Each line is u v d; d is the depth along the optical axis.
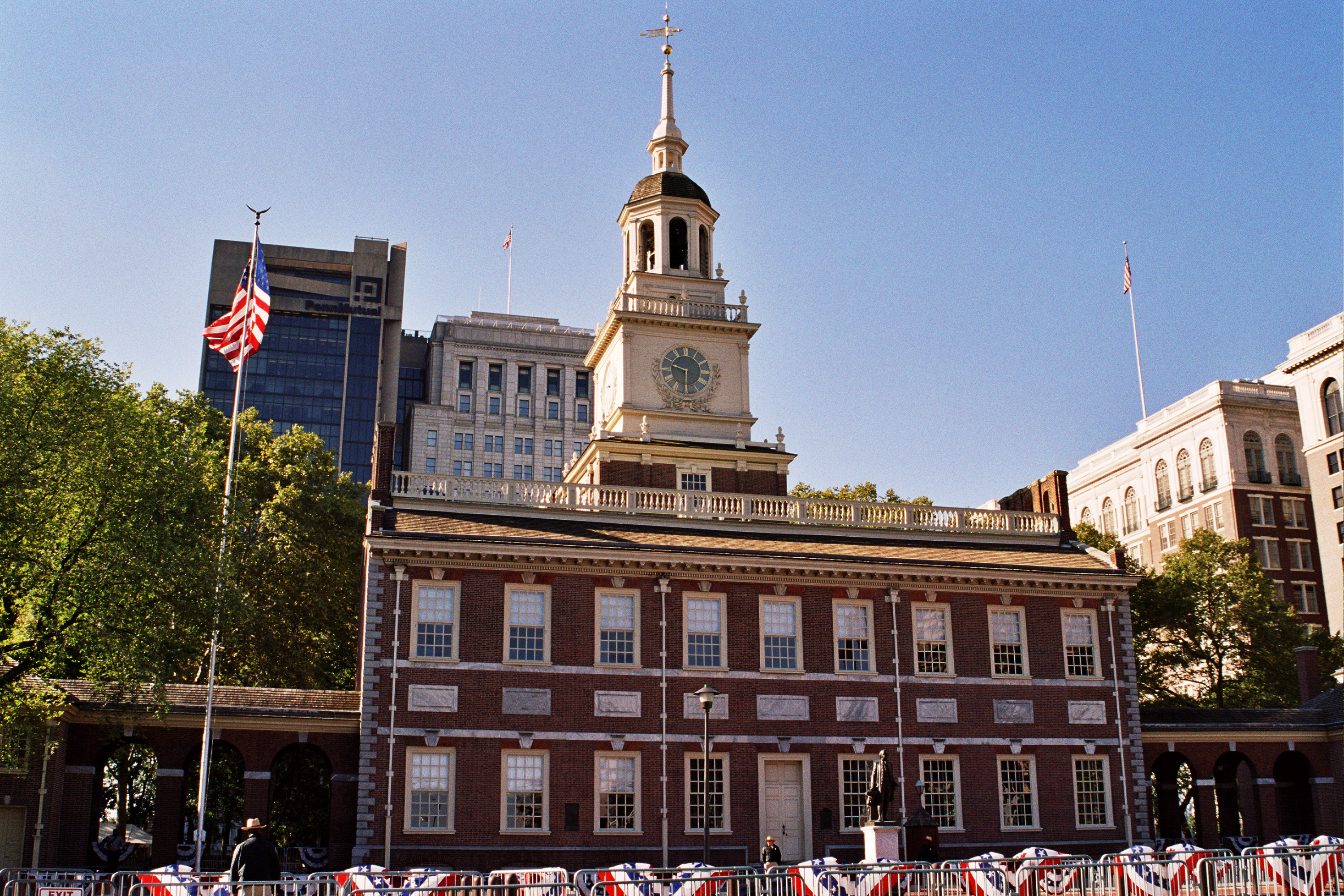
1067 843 52.19
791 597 52.25
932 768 51.72
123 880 29.91
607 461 63.06
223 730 45.69
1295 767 58.66
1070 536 61.84
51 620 40.56
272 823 60.47
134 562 39.91
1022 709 53.38
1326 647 80.00
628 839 47.53
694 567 51.03
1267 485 135.50
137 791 71.06
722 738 49.53
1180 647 76.62
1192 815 76.44
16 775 41.50
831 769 50.44
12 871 31.70
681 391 67.00
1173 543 144.12
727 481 64.62
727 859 48.25
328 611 71.25
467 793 46.25
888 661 52.47
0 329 42.22
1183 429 143.62
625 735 48.50
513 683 47.84
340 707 47.38
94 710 43.78
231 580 48.25
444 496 53.16
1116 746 54.06
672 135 73.62
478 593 48.44
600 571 50.09
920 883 32.56
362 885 30.94
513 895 33.16
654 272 69.75
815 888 31.23
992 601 54.56
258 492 74.25
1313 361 125.00
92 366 43.53
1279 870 33.78
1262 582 77.50
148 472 42.28
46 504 40.47
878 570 52.84
